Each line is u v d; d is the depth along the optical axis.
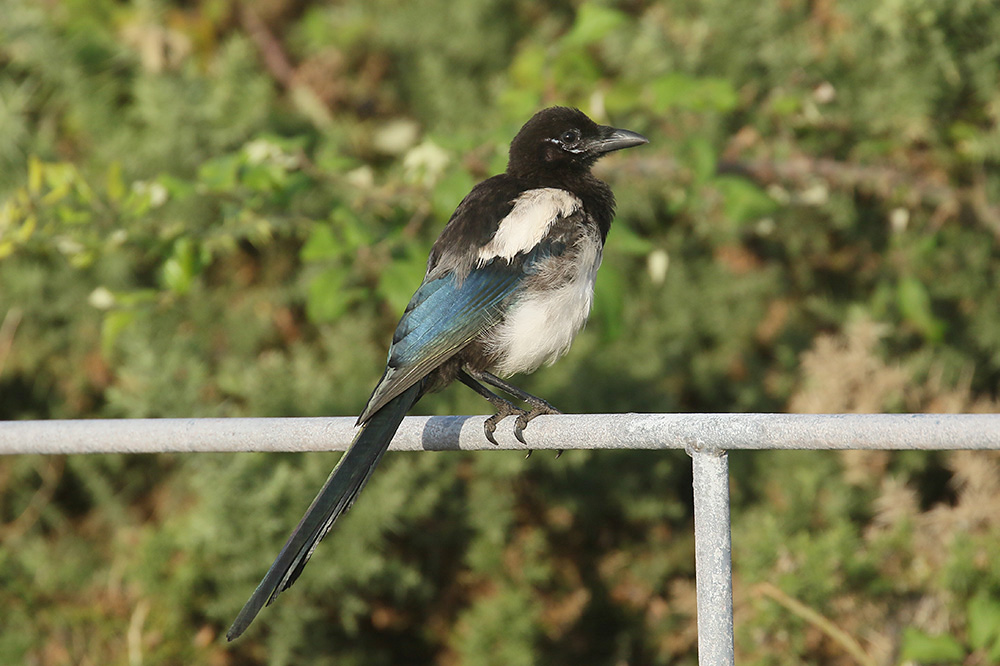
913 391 10.52
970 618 8.78
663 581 11.27
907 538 9.31
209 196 11.22
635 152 11.43
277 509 10.09
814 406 10.28
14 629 10.79
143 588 10.46
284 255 12.32
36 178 9.95
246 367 11.39
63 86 12.54
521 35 13.52
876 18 10.77
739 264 12.54
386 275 9.96
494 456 10.70
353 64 13.45
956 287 12.08
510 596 10.35
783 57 11.60
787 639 9.21
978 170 11.66
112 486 12.00
